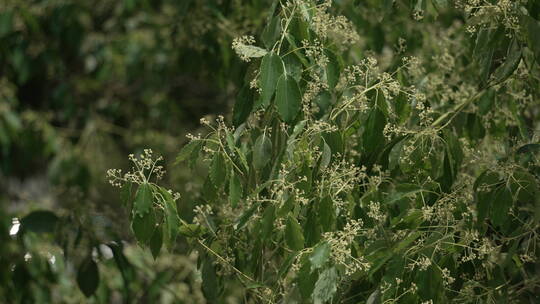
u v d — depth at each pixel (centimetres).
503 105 593
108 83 1150
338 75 497
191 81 1079
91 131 1039
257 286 509
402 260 482
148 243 502
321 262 445
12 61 1005
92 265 665
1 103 971
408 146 534
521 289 546
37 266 725
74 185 941
